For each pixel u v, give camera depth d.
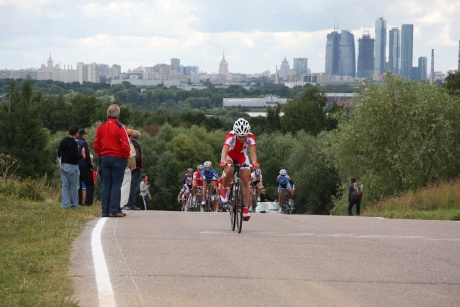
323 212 185.62
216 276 19.33
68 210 39.31
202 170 64.31
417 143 100.31
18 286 17.45
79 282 18.34
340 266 21.22
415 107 100.62
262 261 21.92
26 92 133.25
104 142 37.22
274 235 29.16
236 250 24.20
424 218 47.94
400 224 35.78
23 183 50.25
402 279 19.34
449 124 98.88
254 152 31.16
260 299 16.66
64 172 41.41
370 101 104.00
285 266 21.06
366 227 33.47
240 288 17.84
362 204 103.50
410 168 99.94
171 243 25.66
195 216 39.62
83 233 28.66
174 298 16.61
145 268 20.30
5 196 46.88
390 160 100.69
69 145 41.19
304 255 23.28
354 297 17.03
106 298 16.44
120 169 37.38
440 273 20.33
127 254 22.80
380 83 106.88
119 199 37.53
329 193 181.38
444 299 17.05
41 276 18.89
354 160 107.12
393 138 104.00
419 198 61.84
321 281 18.89
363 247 25.45
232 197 31.31
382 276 19.73
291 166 193.88
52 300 16.03
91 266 20.59
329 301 16.56
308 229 32.03
